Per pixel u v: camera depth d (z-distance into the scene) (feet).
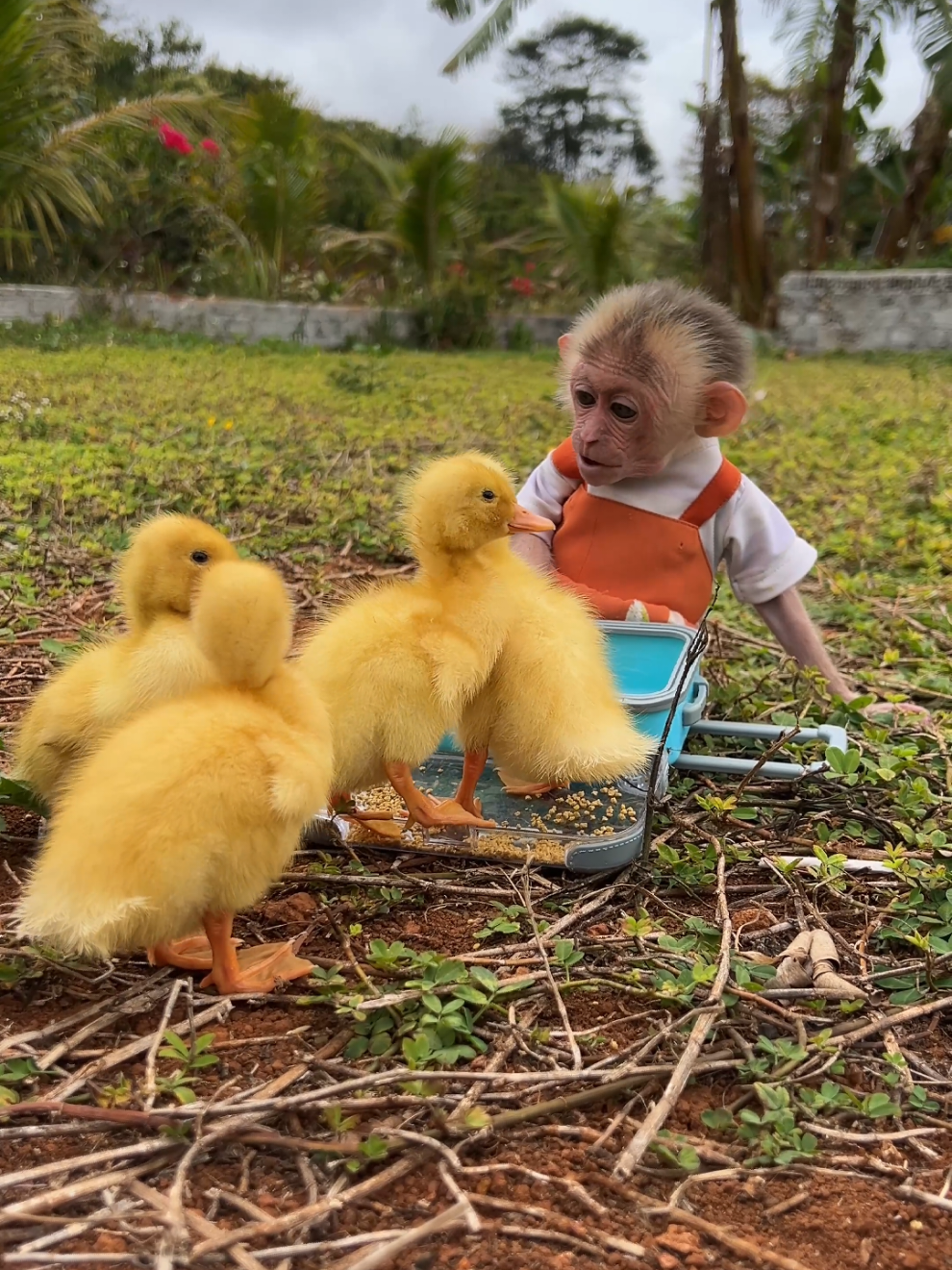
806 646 1.94
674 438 1.76
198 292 8.07
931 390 6.03
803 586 2.82
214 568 1.16
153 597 1.32
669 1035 1.06
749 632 2.45
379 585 1.52
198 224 8.31
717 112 8.46
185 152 7.84
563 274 9.81
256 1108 0.93
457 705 1.33
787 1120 0.96
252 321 7.61
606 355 1.71
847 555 2.96
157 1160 0.90
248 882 1.06
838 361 7.77
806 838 1.51
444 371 6.48
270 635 1.11
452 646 1.31
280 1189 0.89
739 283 8.69
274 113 8.41
